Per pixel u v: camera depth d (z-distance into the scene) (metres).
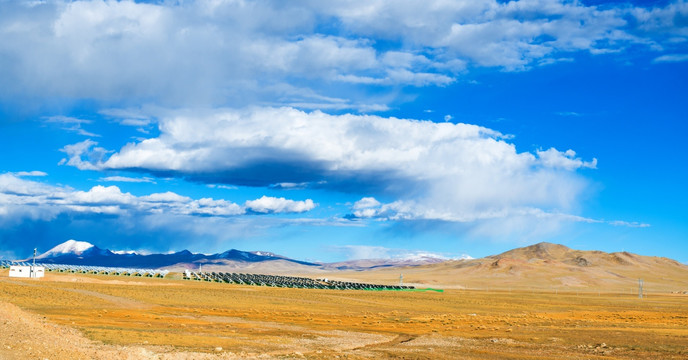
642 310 137.00
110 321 68.81
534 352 56.47
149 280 189.88
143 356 42.47
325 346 57.50
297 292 162.50
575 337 67.94
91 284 140.38
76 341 46.31
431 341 63.47
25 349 33.47
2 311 48.75
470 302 152.00
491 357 52.94
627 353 56.41
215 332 63.75
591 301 177.62
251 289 166.62
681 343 63.16
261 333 65.56
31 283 130.75
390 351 55.19
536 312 124.19
